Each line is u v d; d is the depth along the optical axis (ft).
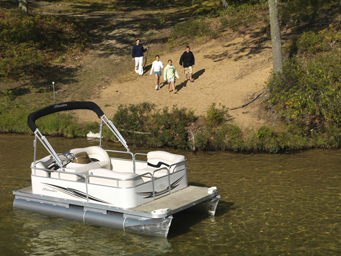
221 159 45.60
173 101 63.77
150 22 107.96
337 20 74.38
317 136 50.70
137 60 76.84
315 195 32.73
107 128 57.57
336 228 26.16
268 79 59.52
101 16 116.06
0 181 37.11
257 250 23.15
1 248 23.63
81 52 90.99
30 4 123.24
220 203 31.50
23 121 61.00
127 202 25.34
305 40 64.03
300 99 50.85
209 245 23.91
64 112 65.21
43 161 30.32
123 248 23.49
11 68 79.25
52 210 28.25
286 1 90.53
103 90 72.90
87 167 29.43
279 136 49.88
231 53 77.51
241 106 59.11
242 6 96.73
